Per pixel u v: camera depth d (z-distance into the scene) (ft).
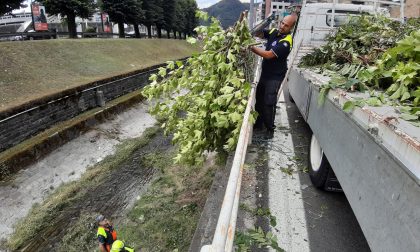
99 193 25.02
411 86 7.71
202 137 12.95
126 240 18.01
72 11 67.00
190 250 8.72
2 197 22.76
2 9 51.78
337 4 25.54
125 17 86.17
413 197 4.35
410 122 5.63
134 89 51.24
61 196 24.61
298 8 28.68
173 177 25.22
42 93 34.47
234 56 12.16
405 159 4.68
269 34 14.70
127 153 31.94
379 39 14.17
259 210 10.59
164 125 15.60
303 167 13.37
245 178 12.53
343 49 14.40
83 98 37.45
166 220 19.11
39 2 65.57
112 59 58.90
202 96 12.66
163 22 114.52
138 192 24.66
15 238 20.27
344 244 9.21
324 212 10.62
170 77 13.89
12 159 24.94
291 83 20.21
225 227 4.25
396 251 4.72
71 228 21.01
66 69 45.57
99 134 35.32
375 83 9.12
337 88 9.48
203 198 20.20
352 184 7.11
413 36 8.57
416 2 50.29
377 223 5.51
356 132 7.13
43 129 31.19
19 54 41.81
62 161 28.99
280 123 18.70
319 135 11.07
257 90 15.26
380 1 25.61
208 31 12.79
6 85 34.35
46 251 19.16
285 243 9.21
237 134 11.39
